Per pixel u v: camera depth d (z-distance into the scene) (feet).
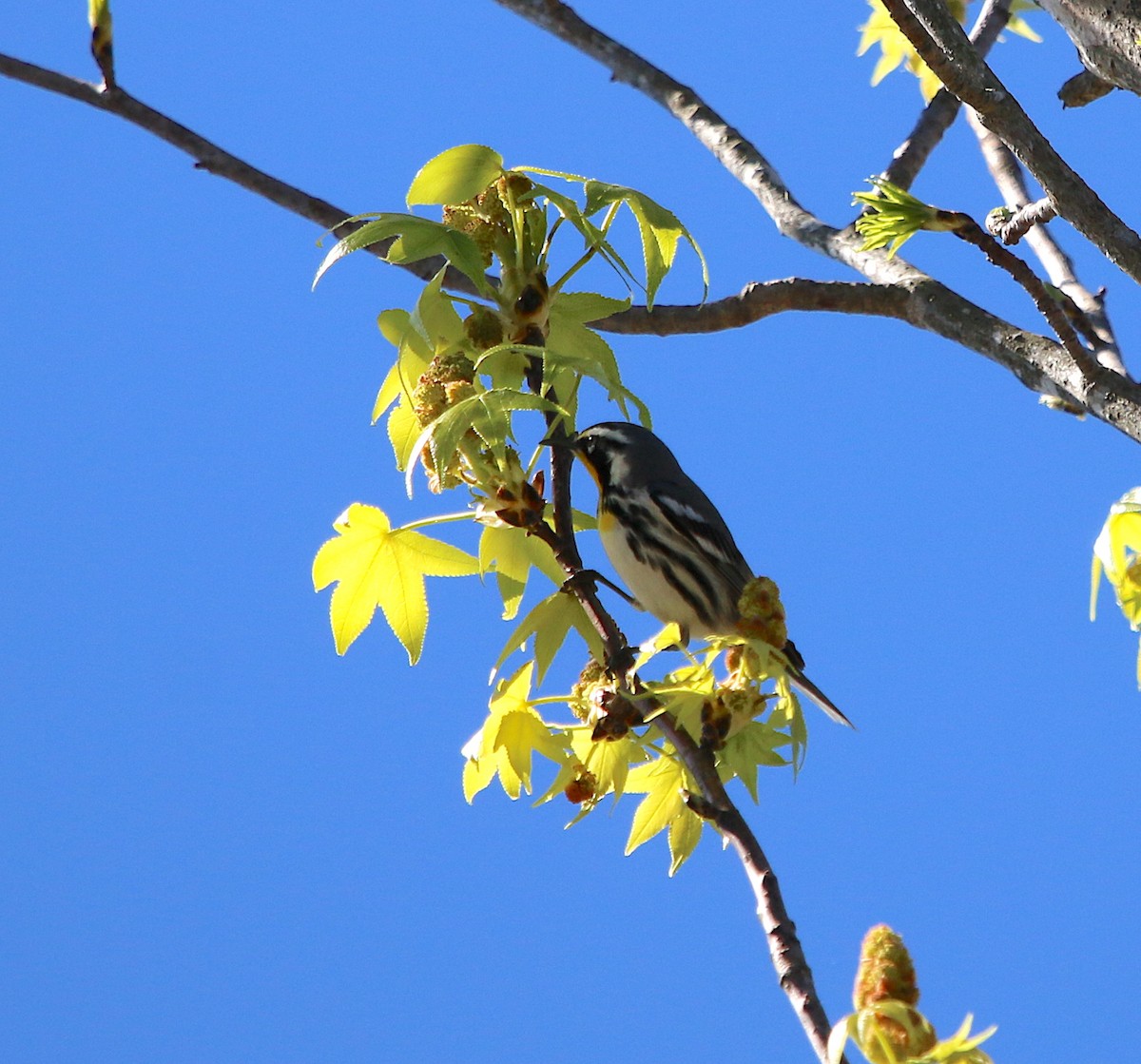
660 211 26.37
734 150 40.88
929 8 26.55
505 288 25.82
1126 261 26.89
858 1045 15.78
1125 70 29.22
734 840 21.07
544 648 24.94
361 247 24.82
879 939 16.28
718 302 36.29
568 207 25.82
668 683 23.72
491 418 23.21
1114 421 29.19
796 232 37.88
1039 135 26.91
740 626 23.98
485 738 24.93
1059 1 30.25
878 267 35.17
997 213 29.30
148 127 38.37
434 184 25.89
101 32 38.04
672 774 26.58
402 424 26.61
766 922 19.62
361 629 26.66
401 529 26.35
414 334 25.54
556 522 24.80
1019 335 32.09
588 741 25.25
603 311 27.81
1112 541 28.60
